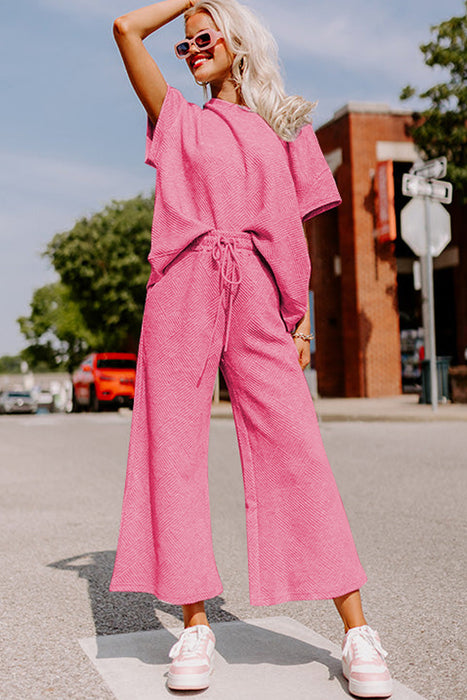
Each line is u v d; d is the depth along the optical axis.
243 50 2.21
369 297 20.52
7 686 2.05
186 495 2.10
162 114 2.16
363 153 20.62
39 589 3.12
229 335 2.13
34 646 2.40
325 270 22.58
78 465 7.75
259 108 2.21
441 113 19.31
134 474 2.18
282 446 2.09
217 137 2.16
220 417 15.48
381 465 6.92
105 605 2.89
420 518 4.49
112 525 4.49
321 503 2.07
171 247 2.12
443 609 2.75
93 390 20.33
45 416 19.00
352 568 2.05
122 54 2.12
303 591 2.05
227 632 2.48
